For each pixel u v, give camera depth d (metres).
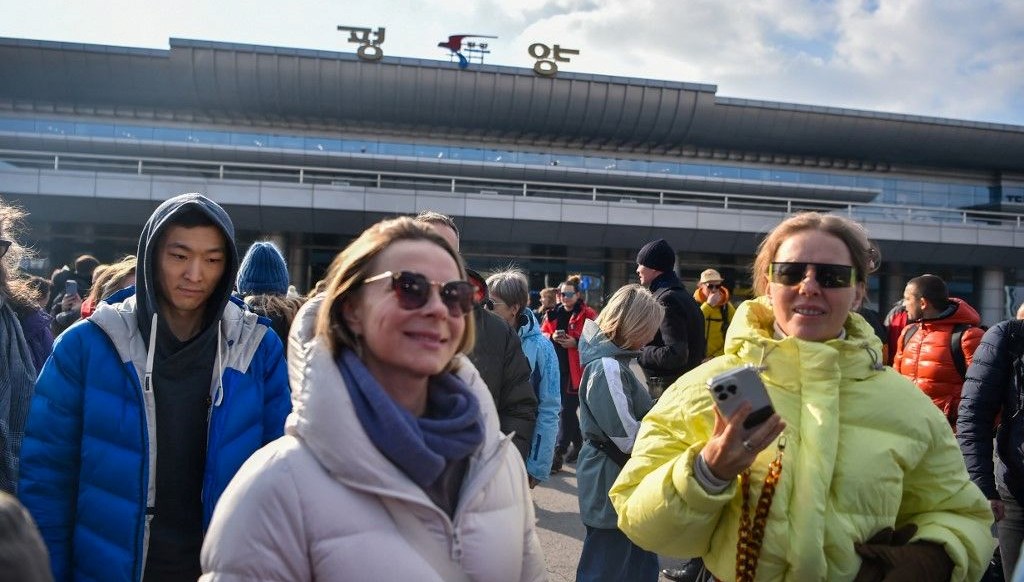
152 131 30.50
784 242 2.66
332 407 1.70
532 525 2.09
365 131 31.55
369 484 1.69
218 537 1.69
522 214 24.61
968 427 4.06
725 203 25.88
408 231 1.91
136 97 29.92
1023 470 3.93
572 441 9.34
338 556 1.66
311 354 1.77
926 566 2.36
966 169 35.62
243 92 29.94
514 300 6.04
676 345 6.14
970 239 27.28
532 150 32.59
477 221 24.55
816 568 2.30
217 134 30.86
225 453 2.77
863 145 33.66
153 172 30.12
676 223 25.34
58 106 30.06
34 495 2.65
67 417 2.71
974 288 29.78
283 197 23.55
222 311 2.88
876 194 34.00
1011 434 4.01
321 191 23.66
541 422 5.22
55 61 28.91
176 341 2.85
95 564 2.62
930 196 35.47
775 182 33.97
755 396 2.21
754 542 2.38
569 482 8.52
